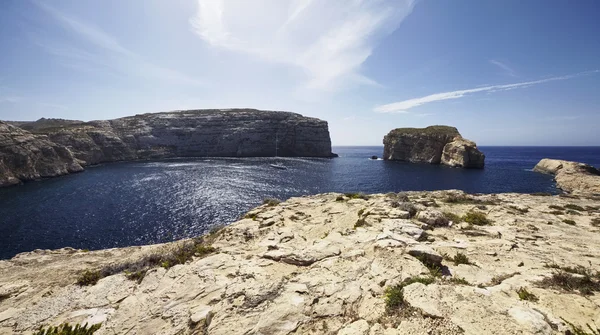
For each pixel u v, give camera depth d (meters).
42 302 8.79
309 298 7.13
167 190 57.75
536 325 5.14
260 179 72.31
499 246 10.61
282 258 10.16
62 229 34.72
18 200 49.81
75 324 7.41
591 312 5.79
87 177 76.44
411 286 6.92
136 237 32.41
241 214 41.62
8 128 74.31
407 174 80.44
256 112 167.62
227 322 6.41
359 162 119.25
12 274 11.77
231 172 85.38
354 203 19.55
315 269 8.88
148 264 11.16
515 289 7.04
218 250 12.17
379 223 13.61
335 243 11.02
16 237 32.03
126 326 7.14
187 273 9.73
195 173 82.88
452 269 8.57
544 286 7.14
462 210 17.08
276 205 21.61
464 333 5.07
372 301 6.70
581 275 7.56
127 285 9.53
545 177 71.38
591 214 15.98
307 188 60.88
